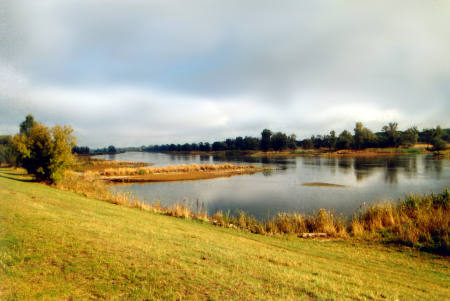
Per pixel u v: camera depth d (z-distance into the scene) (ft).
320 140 485.97
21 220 22.35
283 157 376.27
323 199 79.61
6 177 62.39
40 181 67.56
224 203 75.15
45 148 65.41
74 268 15.03
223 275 16.28
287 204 73.41
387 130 372.58
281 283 16.15
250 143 552.41
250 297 13.73
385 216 43.42
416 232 34.63
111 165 252.21
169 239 24.41
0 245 16.90
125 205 52.39
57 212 28.91
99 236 21.09
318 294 15.07
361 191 91.81
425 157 273.54
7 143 96.43
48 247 17.31
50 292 12.56
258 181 123.13
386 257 28.12
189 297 13.15
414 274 23.17
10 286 12.69
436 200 45.98
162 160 360.28
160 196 86.33
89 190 68.80
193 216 49.14
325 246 32.65
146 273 15.26
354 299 15.23
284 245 31.86
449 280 22.07
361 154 353.72
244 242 30.48
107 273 14.83
